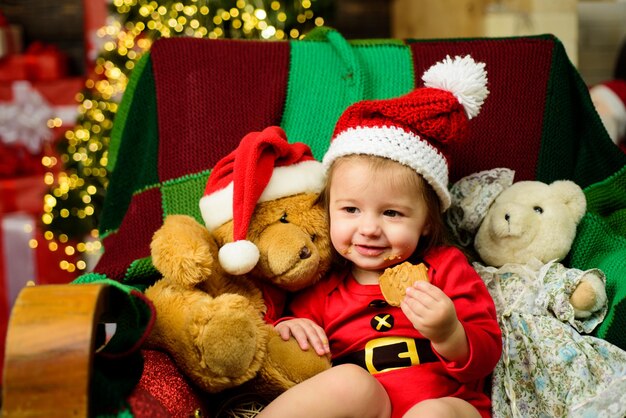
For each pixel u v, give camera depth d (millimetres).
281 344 1060
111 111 2219
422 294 990
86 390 764
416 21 3191
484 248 1245
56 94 2766
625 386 1031
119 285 917
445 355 1010
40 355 766
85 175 2223
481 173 1282
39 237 2488
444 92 1101
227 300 1002
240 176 1083
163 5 2209
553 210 1216
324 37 1510
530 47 1428
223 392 1082
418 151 1086
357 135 1103
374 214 1094
